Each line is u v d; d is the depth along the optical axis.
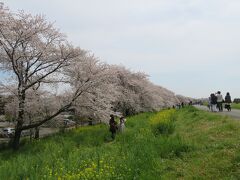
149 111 49.41
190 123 19.78
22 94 20.11
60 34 22.38
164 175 8.24
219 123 15.52
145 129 18.09
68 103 21.50
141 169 8.51
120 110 41.47
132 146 12.12
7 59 20.06
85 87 21.16
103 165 9.12
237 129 12.36
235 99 64.38
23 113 20.58
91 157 11.09
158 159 9.67
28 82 21.27
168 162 9.53
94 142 18.48
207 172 7.98
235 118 18.05
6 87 19.78
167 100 82.56
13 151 18.11
